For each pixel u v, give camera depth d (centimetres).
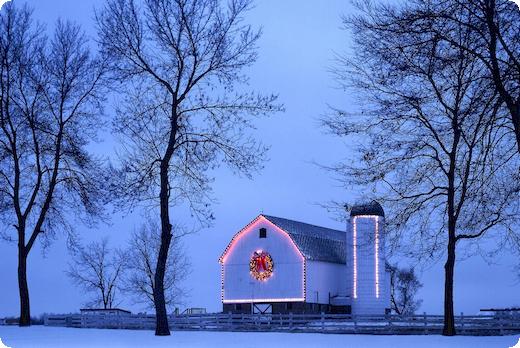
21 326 4719
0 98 4578
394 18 2600
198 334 4250
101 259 8819
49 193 4666
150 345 3008
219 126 4097
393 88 3120
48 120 4694
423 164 3403
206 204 4228
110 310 6231
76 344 3031
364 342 3356
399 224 3519
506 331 4216
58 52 4688
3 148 4644
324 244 7325
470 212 2845
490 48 2092
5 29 4578
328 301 7000
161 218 4028
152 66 4119
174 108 4041
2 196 4731
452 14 2202
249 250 6988
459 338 3756
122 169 4100
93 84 4734
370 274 6838
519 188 2378
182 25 4025
